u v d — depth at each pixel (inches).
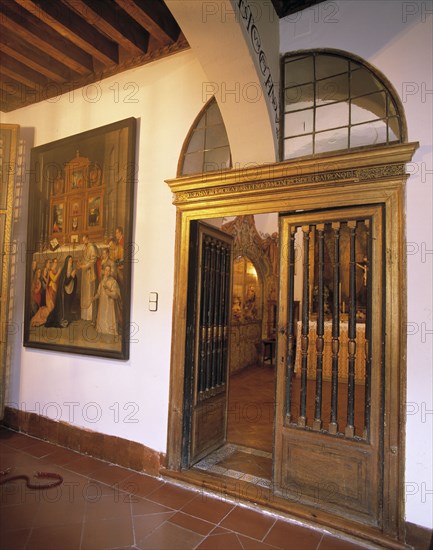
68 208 159.0
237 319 310.2
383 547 93.9
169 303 133.6
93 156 152.9
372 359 100.9
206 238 141.9
